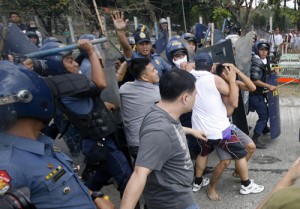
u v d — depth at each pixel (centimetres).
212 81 314
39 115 125
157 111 190
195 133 292
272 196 92
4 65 124
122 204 175
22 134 124
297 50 1656
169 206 197
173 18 1555
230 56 405
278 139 502
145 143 182
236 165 341
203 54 355
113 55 311
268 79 450
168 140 182
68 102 251
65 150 451
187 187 200
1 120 118
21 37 286
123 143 305
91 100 259
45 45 285
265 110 459
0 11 725
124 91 294
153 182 193
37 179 119
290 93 738
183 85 187
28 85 121
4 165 114
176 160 191
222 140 320
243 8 1183
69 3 814
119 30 365
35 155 122
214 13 1062
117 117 295
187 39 498
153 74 292
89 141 272
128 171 278
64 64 273
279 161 429
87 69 283
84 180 295
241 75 371
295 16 1411
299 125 553
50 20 882
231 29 891
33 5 835
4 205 96
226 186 371
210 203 339
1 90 116
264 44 451
